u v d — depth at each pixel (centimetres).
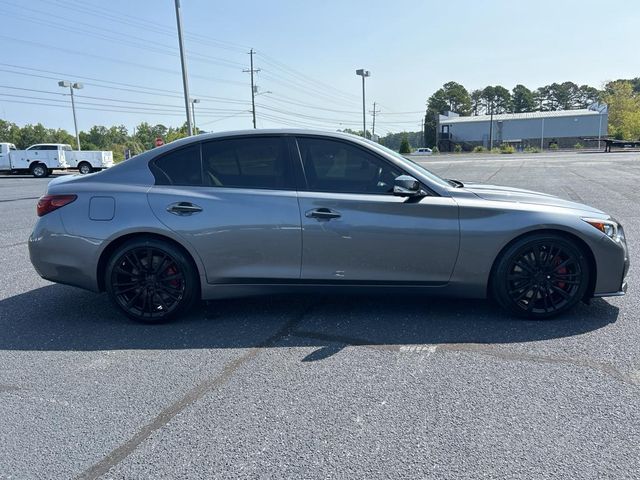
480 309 411
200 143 396
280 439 237
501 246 370
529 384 284
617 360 312
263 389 286
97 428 251
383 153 381
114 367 319
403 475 209
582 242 371
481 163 3089
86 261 387
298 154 385
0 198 1479
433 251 371
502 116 8425
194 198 380
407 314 403
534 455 220
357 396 275
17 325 396
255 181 384
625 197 1130
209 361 325
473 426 244
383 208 368
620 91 9075
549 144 7800
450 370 304
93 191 389
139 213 380
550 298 381
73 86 4412
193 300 394
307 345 346
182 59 2220
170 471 216
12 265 605
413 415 254
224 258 380
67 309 436
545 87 13438
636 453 220
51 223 388
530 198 392
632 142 5656
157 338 366
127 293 394
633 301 422
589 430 238
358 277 377
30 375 309
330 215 369
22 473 217
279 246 375
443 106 12344
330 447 230
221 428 248
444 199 371
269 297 453
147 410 266
